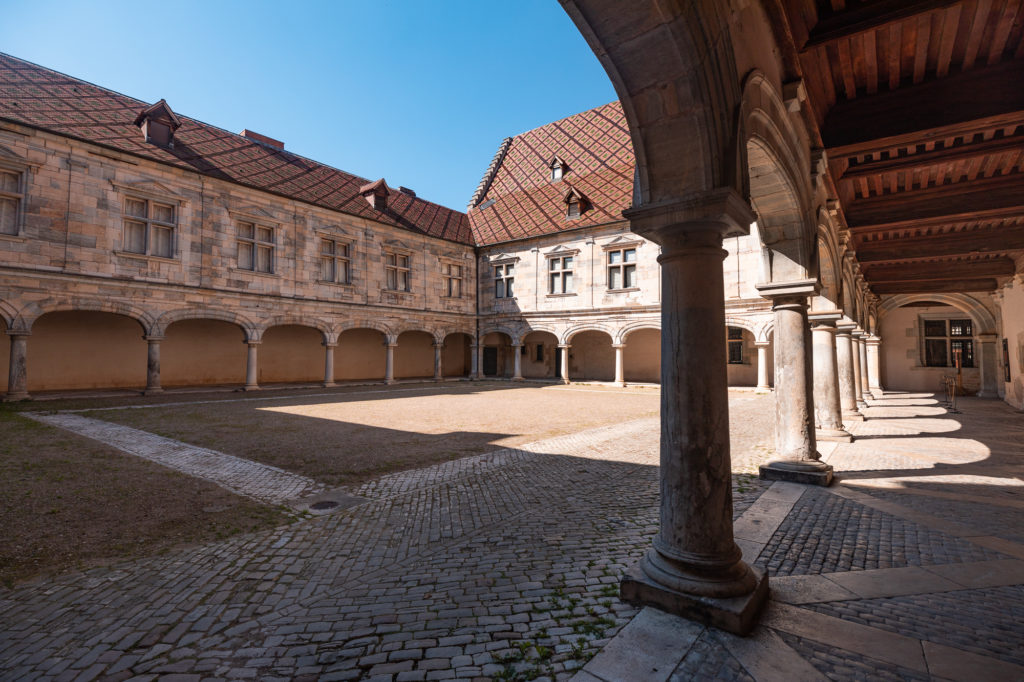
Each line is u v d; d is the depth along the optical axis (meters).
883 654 2.50
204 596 3.24
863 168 7.32
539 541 4.19
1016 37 4.66
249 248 18.75
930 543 4.06
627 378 26.12
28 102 14.69
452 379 27.56
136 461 7.04
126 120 17.22
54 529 4.41
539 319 25.33
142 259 15.73
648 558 3.18
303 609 3.07
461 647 2.62
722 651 2.52
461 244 26.89
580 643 2.64
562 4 2.88
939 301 19.27
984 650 2.53
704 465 3.02
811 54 4.96
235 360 21.42
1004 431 9.95
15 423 10.20
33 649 2.62
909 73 5.37
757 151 4.27
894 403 15.80
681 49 2.86
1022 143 6.22
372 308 22.55
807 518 4.70
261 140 24.25
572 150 29.05
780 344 6.35
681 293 3.16
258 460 7.23
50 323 16.77
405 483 6.07
